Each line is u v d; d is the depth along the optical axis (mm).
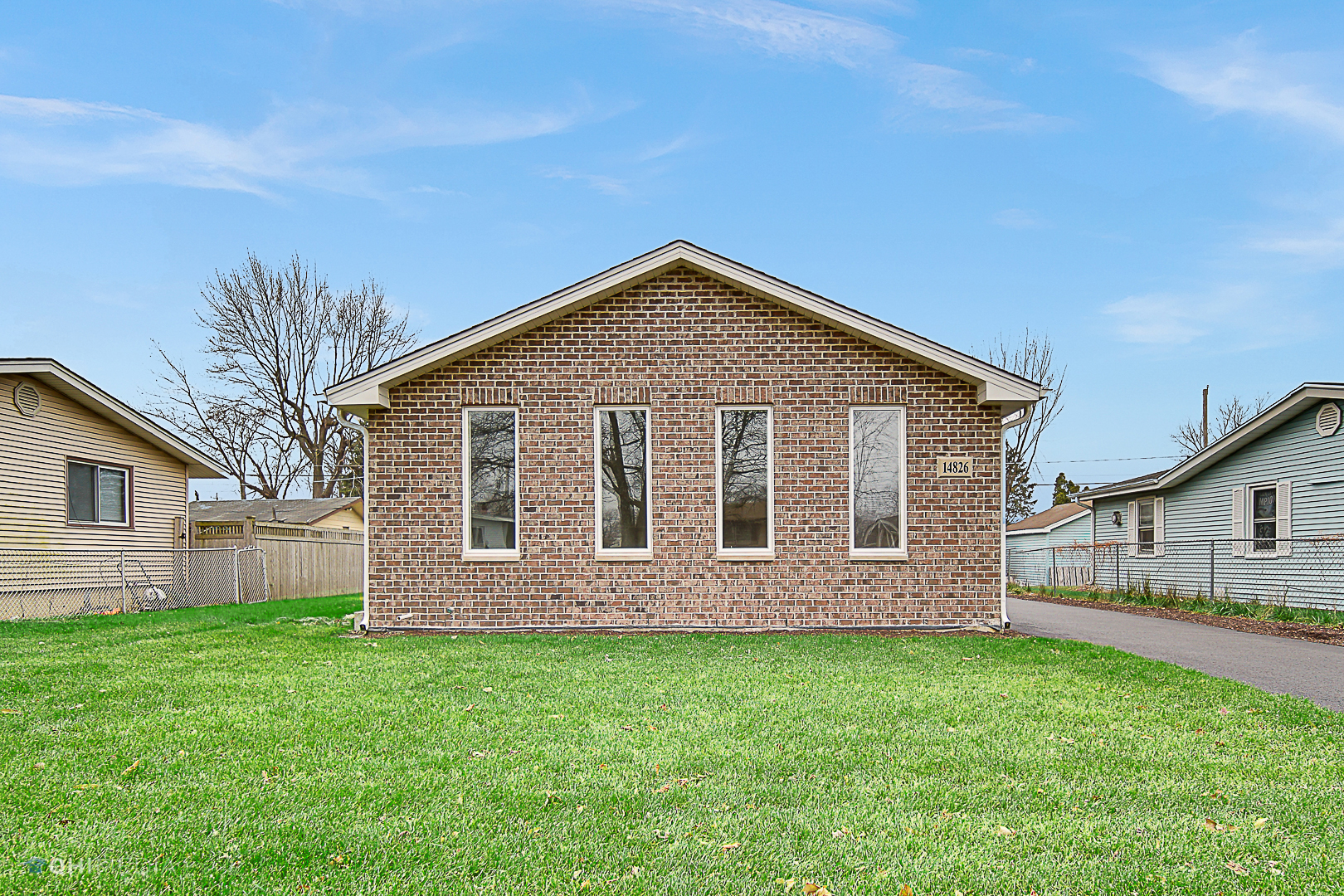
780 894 3957
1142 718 7109
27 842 4352
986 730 6625
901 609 12984
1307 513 18438
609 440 13195
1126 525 27438
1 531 16000
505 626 12938
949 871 4184
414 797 5055
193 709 7168
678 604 12969
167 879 3973
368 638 11977
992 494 13055
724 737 6371
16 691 7766
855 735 6426
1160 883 4082
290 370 40969
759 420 13188
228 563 21828
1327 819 4887
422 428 13047
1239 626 14828
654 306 13180
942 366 12898
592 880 4051
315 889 3930
